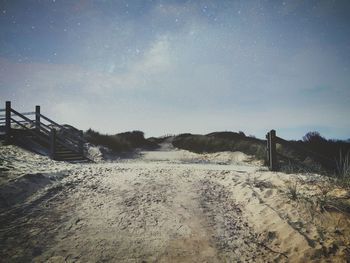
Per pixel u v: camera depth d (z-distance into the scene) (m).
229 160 14.88
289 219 4.18
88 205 5.01
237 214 4.84
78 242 3.82
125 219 4.56
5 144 10.93
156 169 8.05
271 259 3.47
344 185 5.05
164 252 3.68
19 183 5.32
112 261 3.44
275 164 8.41
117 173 7.29
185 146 21.62
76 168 7.70
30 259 3.38
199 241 3.97
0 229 3.94
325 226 3.83
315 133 14.81
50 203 4.93
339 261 3.12
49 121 12.79
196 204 5.26
